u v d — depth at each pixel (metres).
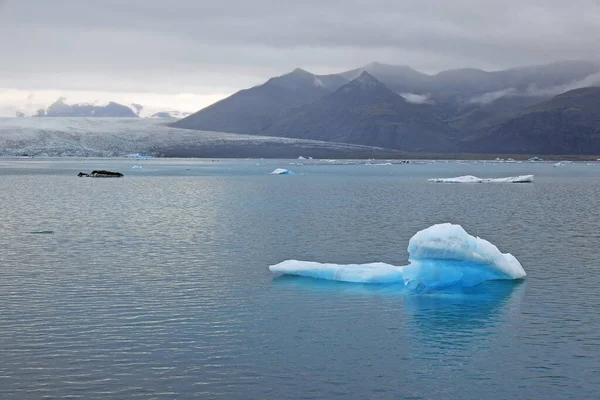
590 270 22.30
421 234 19.30
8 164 141.88
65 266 22.70
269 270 22.11
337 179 90.12
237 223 35.22
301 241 28.56
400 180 87.31
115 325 15.73
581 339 14.94
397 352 14.10
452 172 123.19
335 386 12.32
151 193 58.56
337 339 14.90
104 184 72.12
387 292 19.12
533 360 13.66
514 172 126.88
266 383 12.41
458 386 12.36
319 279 20.78
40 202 48.28
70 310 16.97
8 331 15.20
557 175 111.06
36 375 12.66
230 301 18.02
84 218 37.56
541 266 23.02
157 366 13.18
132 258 24.31
